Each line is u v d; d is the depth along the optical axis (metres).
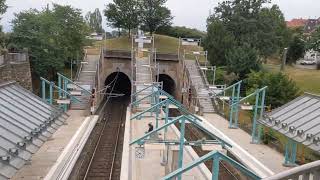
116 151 29.22
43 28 43.81
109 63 54.47
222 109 43.72
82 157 25.69
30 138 14.73
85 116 38.53
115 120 42.81
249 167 23.11
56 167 21.67
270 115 23.84
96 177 23.17
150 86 40.91
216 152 10.90
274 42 65.38
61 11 48.81
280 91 38.69
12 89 19.42
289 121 21.58
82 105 42.31
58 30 45.34
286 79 39.44
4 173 11.23
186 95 48.22
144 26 72.19
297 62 84.12
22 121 16.22
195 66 53.56
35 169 21.34
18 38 42.53
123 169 22.42
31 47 42.78
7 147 12.95
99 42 69.44
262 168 22.89
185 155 23.06
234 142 29.66
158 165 24.36
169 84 63.03
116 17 69.94
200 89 42.94
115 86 66.00
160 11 70.19
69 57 49.84
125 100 60.19
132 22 70.25
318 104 21.67
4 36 42.00
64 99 34.34
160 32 83.06
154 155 26.31
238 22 63.41
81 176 22.89
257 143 29.42
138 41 54.12
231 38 57.19
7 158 11.84
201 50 66.19
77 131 31.36
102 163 26.03
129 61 54.69
